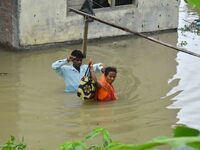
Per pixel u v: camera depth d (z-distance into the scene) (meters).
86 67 8.76
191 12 15.95
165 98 8.45
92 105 7.93
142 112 7.73
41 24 11.38
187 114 7.68
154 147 0.91
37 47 11.46
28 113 7.54
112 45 12.25
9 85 8.89
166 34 13.70
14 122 7.16
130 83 9.31
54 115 7.46
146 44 12.51
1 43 11.53
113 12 12.67
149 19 13.48
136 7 13.12
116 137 6.68
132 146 0.89
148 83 9.34
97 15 12.38
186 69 10.41
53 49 11.62
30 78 9.38
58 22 11.64
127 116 7.53
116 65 10.59
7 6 11.16
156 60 11.09
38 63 10.46
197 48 12.22
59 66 8.55
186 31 13.98
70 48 11.80
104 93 8.09
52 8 11.46
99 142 6.39
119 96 8.48
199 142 0.89
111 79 8.13
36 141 6.46
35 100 8.14
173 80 9.57
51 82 9.16
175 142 0.89
